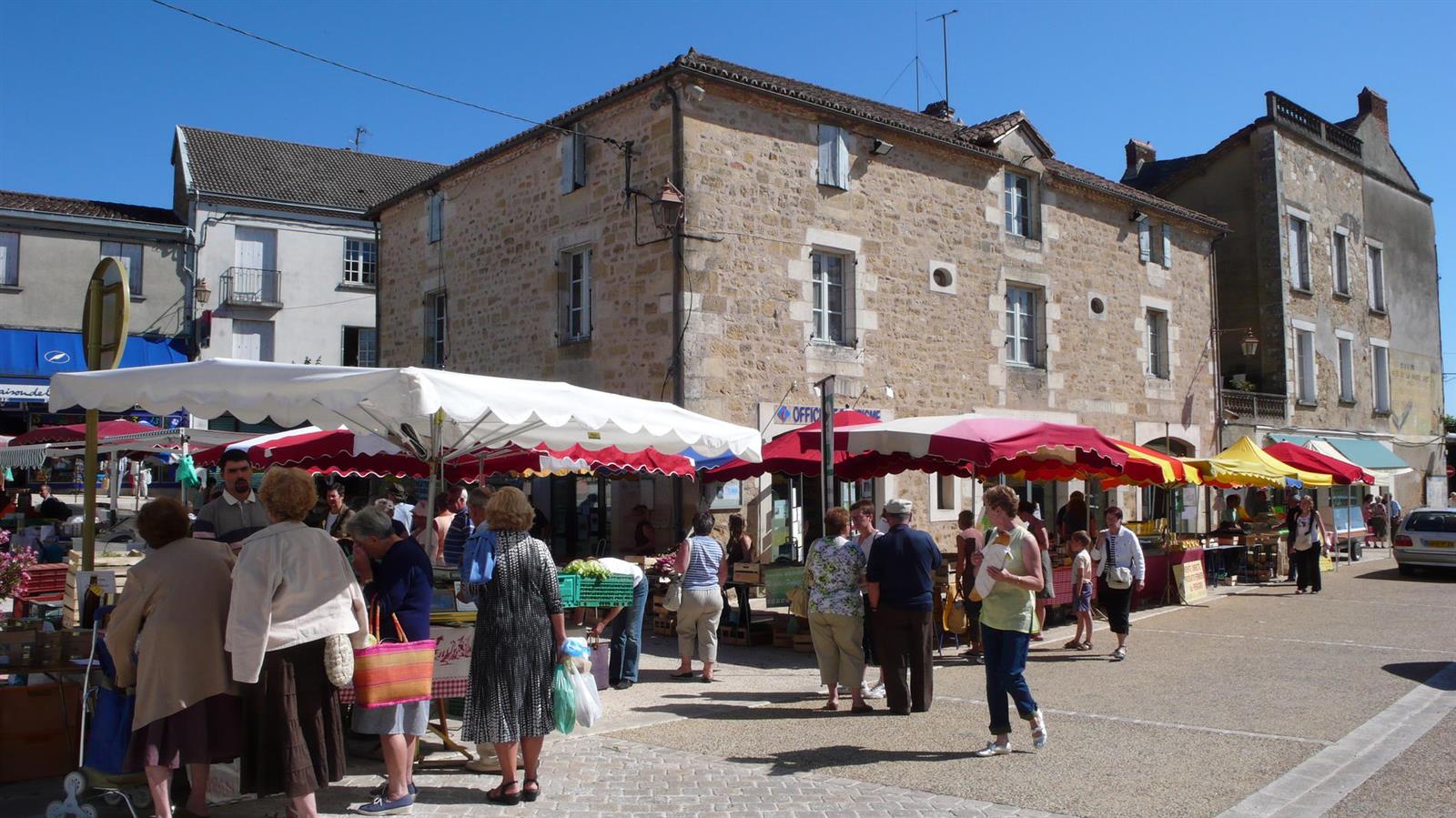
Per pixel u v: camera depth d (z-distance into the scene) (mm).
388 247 19312
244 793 4863
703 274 13070
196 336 27562
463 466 11906
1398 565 19531
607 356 13891
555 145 15055
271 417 6703
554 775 5848
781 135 14055
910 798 5434
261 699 4555
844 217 14742
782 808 5262
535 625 5328
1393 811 5207
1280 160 25938
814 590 7711
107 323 7133
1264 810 5227
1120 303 19562
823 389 9938
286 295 28984
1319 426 26656
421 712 5250
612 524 14047
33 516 16625
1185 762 6133
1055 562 12430
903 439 10258
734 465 11977
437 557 8609
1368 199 29938
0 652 5348
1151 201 20109
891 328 15227
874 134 15227
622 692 8422
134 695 4812
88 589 6070
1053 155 18109
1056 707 7750
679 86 13047
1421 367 31906
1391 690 8289
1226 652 10273
